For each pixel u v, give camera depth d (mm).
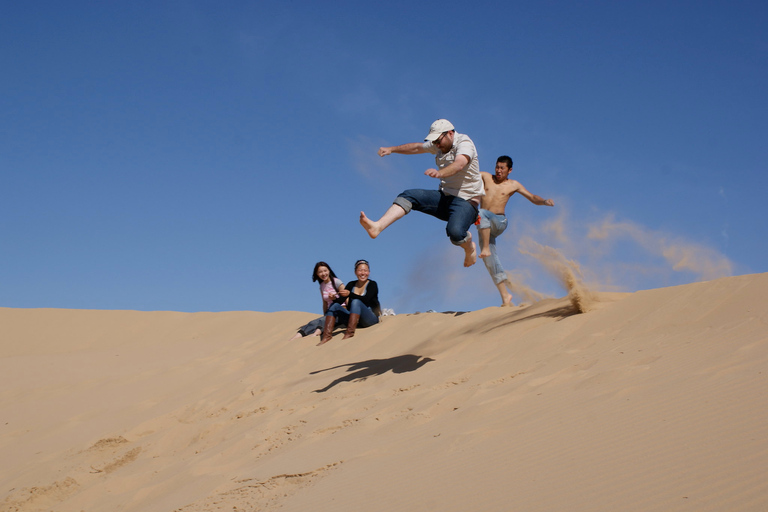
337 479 3834
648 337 5223
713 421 3148
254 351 10875
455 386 5406
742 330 4691
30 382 10211
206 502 4098
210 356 11172
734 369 3863
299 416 5734
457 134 5500
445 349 7051
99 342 14156
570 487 2855
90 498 5145
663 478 2697
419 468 3631
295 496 3764
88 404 8789
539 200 8719
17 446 7273
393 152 5551
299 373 8086
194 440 6207
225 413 6984
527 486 3000
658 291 6281
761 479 2443
